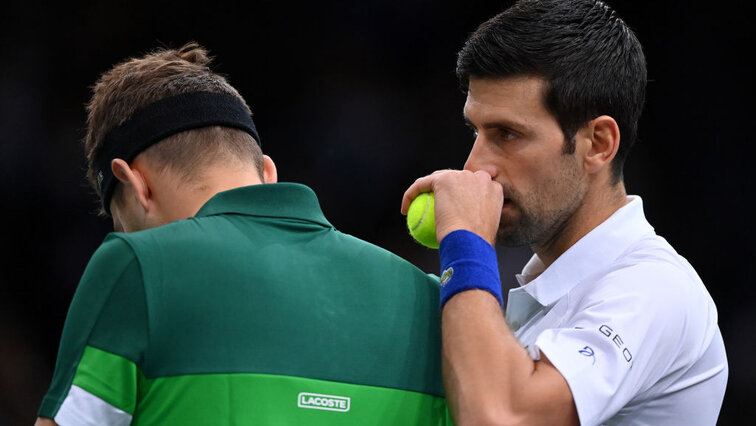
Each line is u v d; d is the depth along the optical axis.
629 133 7.67
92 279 5.63
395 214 27.28
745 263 25.55
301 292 5.94
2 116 25.83
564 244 7.77
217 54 27.62
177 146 6.41
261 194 6.26
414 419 6.16
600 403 6.54
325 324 5.93
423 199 7.54
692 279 7.37
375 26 27.70
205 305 5.64
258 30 27.72
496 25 7.35
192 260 5.73
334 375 5.85
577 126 7.30
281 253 6.04
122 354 5.46
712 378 7.47
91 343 5.52
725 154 26.11
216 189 6.40
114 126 6.56
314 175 27.47
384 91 27.72
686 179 26.27
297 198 6.36
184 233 5.86
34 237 25.58
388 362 6.09
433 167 27.47
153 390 5.51
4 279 25.23
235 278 5.78
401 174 27.48
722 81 26.16
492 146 7.41
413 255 26.44
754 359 24.55
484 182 7.23
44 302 25.34
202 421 5.50
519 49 7.13
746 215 25.80
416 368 6.25
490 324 6.44
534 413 6.33
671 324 6.96
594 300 7.08
